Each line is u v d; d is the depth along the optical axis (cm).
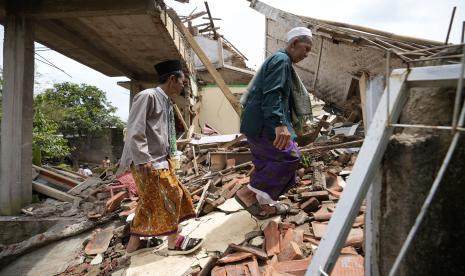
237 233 293
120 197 450
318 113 1052
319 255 119
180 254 273
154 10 503
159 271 254
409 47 308
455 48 124
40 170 621
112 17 570
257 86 278
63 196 537
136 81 1060
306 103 301
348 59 527
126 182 519
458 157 115
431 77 111
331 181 395
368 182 117
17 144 476
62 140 1258
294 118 302
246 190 306
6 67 479
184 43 891
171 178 273
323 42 574
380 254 141
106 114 1995
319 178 388
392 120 118
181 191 279
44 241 370
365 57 467
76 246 360
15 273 335
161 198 265
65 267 317
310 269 120
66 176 684
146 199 267
